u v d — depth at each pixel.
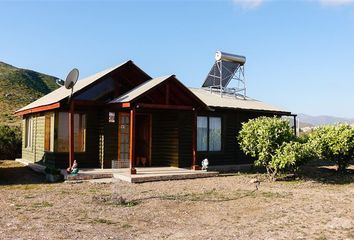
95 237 7.33
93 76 19.39
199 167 17.59
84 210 9.65
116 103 16.09
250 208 10.16
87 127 17.48
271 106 23.67
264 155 16.14
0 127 26.70
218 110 19.95
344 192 12.98
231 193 12.43
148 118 18.95
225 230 7.98
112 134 17.47
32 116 21.05
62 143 17.20
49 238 7.21
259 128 16.25
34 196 11.52
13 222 8.36
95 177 15.25
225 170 19.41
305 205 10.53
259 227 8.23
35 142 20.02
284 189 13.52
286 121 16.64
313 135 19.00
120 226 8.22
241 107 20.75
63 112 17.31
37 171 17.81
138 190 12.80
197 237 7.43
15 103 50.28
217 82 24.41
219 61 23.31
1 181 15.18
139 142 18.83
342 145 17.92
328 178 16.83
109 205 10.30
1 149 25.28
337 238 7.42
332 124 19.28
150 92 15.65
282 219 8.95
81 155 17.30
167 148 18.95
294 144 15.65
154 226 8.28
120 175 15.16
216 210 9.91
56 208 9.84
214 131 20.28
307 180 16.11
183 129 18.61
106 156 17.27
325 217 9.09
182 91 16.70
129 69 17.95
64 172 15.44
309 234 7.68
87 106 17.41
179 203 10.73
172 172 16.27
